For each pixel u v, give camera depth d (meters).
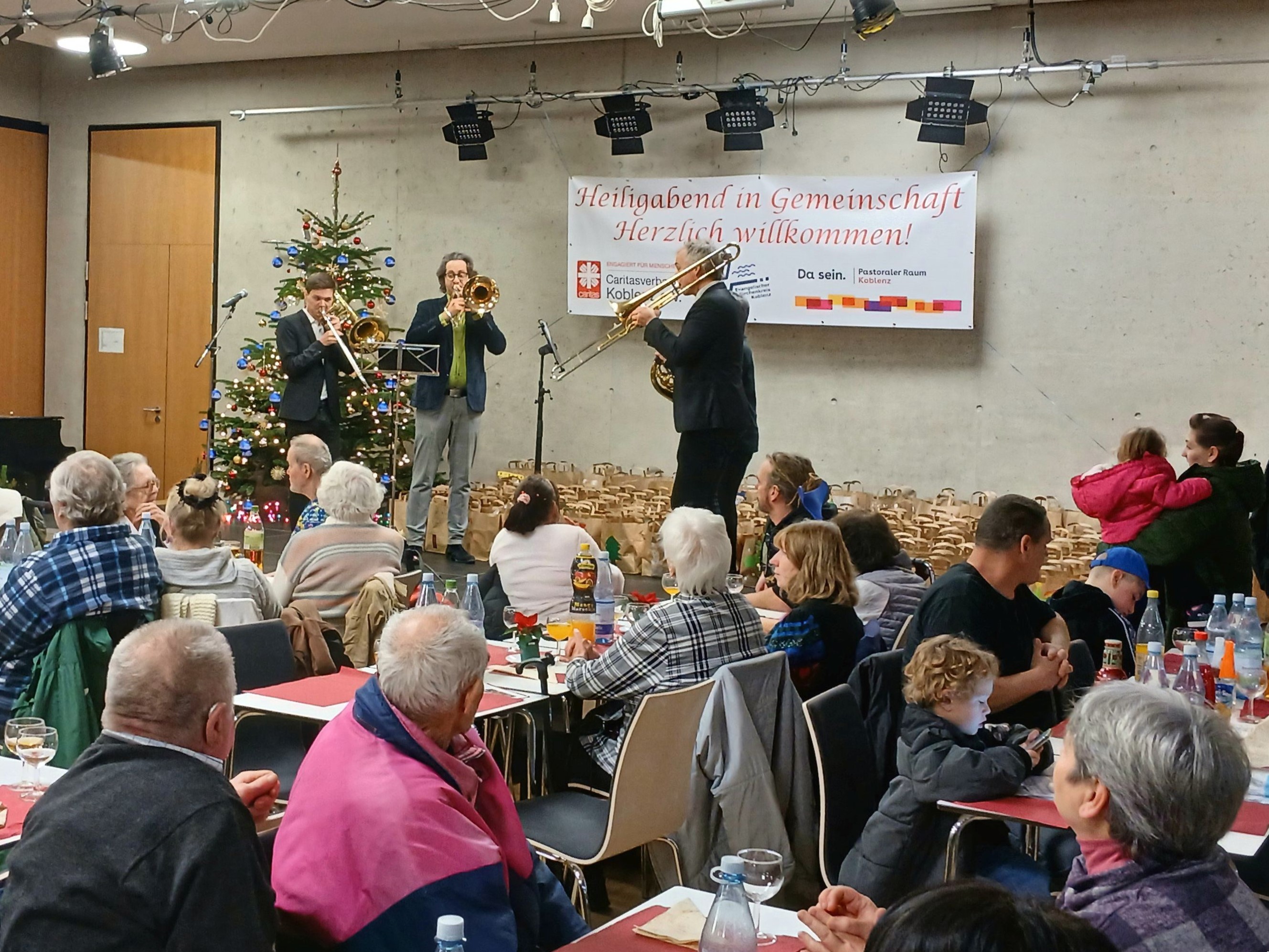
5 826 2.48
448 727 2.22
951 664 3.00
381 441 9.75
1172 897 1.63
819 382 9.03
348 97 10.41
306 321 8.77
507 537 4.75
